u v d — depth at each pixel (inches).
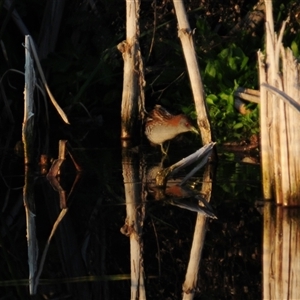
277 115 392.2
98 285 334.3
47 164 504.1
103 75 619.2
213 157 497.4
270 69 390.0
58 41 679.7
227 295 316.5
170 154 530.6
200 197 427.2
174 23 639.1
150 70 599.5
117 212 412.8
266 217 386.0
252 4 672.4
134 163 506.9
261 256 350.0
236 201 414.3
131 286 331.6
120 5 650.8
